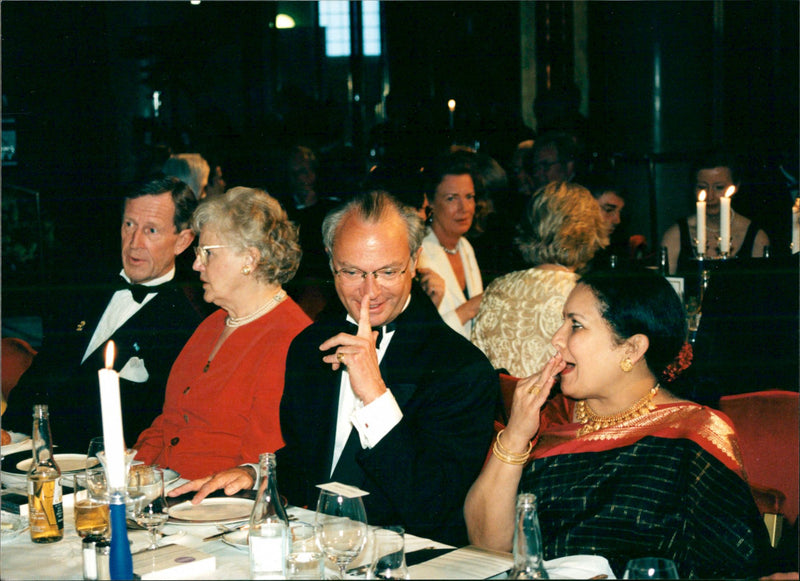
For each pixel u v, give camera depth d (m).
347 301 2.39
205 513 2.13
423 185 4.42
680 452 2.06
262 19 11.95
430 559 1.81
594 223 3.14
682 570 1.96
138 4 10.65
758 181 6.09
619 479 2.09
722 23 7.93
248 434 2.77
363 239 2.29
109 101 10.41
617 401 2.18
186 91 10.52
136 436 3.45
